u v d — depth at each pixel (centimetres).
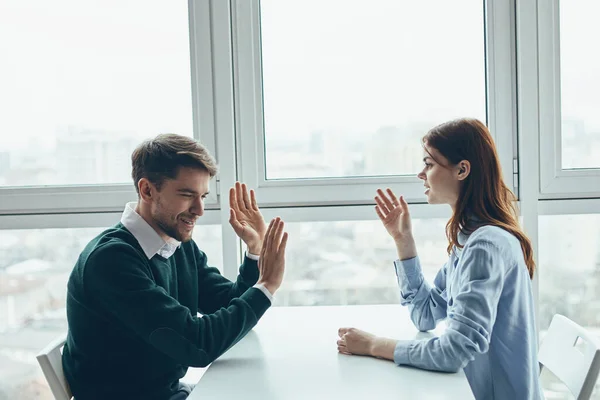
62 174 207
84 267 132
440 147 142
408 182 199
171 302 131
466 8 198
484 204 141
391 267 206
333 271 207
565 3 195
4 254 212
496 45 195
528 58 192
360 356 133
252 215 170
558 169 197
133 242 139
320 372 124
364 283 207
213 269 171
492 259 129
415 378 119
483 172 140
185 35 202
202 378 122
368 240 205
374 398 110
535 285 198
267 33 201
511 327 134
